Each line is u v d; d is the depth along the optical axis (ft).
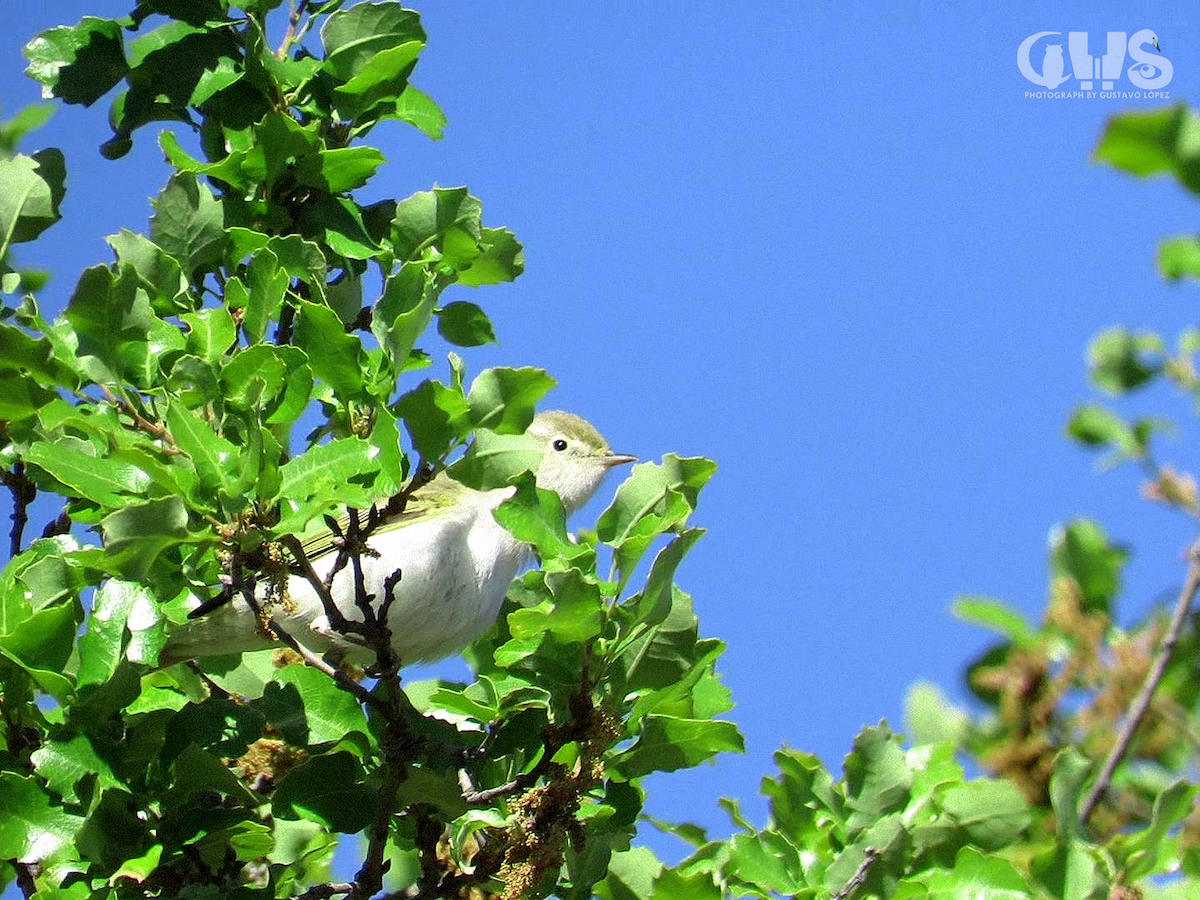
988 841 22.21
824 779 24.16
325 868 29.30
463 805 22.41
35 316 22.22
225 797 24.04
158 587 23.09
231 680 27.81
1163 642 17.47
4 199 23.80
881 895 22.06
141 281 23.82
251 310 22.06
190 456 19.94
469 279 25.64
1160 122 12.74
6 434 24.45
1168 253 17.19
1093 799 18.16
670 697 23.12
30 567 22.03
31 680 22.09
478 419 20.99
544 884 23.35
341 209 27.12
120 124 28.58
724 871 23.90
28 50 28.66
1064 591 17.99
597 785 23.34
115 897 21.12
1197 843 19.33
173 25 28.91
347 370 21.35
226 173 26.99
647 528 21.39
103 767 21.35
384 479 20.92
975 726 19.65
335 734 23.93
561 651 21.86
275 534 19.86
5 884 23.24
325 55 27.86
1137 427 21.38
